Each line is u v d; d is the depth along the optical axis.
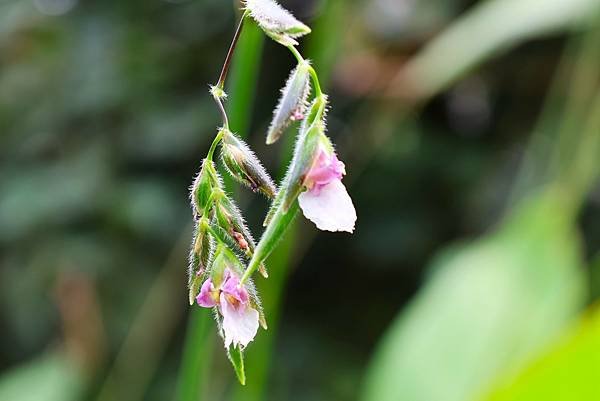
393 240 1.37
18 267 1.29
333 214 0.42
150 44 1.39
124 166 1.34
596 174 0.78
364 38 1.13
